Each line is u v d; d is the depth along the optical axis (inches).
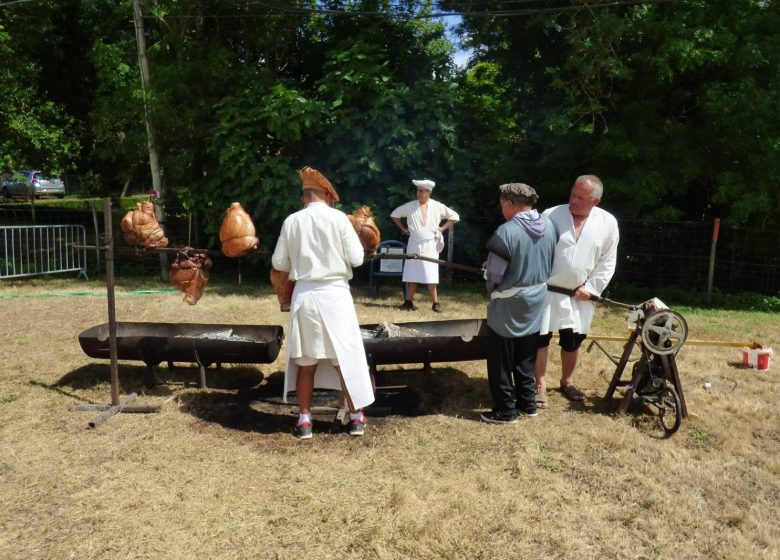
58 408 188.9
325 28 480.4
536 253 170.2
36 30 498.9
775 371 234.4
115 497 136.4
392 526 125.8
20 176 514.0
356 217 201.2
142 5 426.9
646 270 424.8
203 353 198.2
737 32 378.6
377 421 183.2
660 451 161.9
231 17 446.6
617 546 121.4
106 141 503.8
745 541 122.6
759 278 406.9
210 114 431.5
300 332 165.0
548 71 394.0
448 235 433.7
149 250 187.2
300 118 388.8
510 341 175.6
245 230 181.8
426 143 415.8
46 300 353.4
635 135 398.3
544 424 179.8
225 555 117.3
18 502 134.0
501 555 118.4
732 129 364.2
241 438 169.0
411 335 216.2
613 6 387.9
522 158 437.4
